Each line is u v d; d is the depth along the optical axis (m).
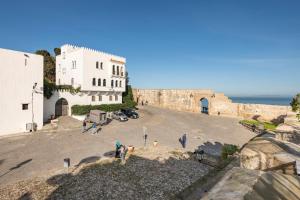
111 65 43.62
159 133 30.55
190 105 54.16
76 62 39.62
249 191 2.46
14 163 17.66
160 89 59.75
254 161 3.89
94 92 41.34
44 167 17.02
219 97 50.00
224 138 29.95
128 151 21.14
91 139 25.52
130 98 52.91
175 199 10.45
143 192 13.40
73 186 13.87
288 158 3.67
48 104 34.28
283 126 11.95
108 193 13.14
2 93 25.69
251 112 45.94
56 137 25.78
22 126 27.64
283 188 2.53
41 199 12.22
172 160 19.28
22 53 27.41
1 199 12.09
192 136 30.11
